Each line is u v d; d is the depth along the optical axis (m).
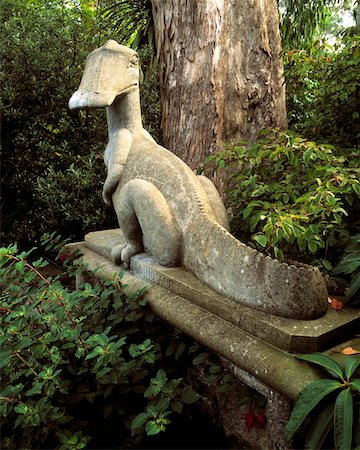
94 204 3.39
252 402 1.45
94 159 3.35
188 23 2.91
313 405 1.12
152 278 1.86
